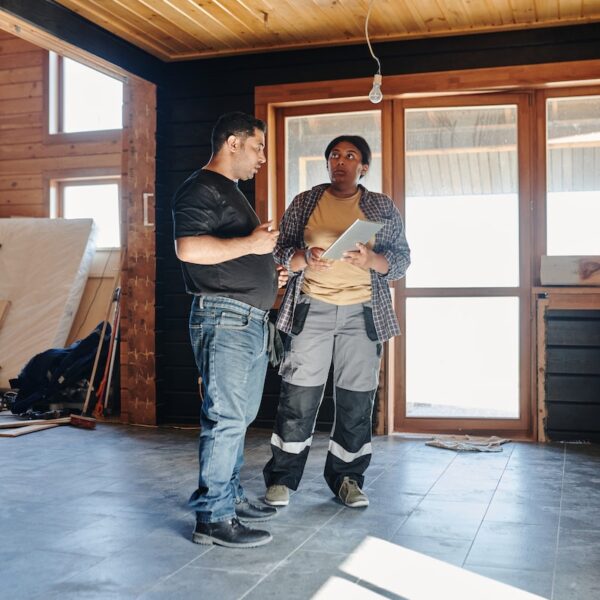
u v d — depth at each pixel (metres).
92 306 7.31
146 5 4.66
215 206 2.94
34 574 2.65
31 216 8.08
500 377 5.29
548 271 5.03
